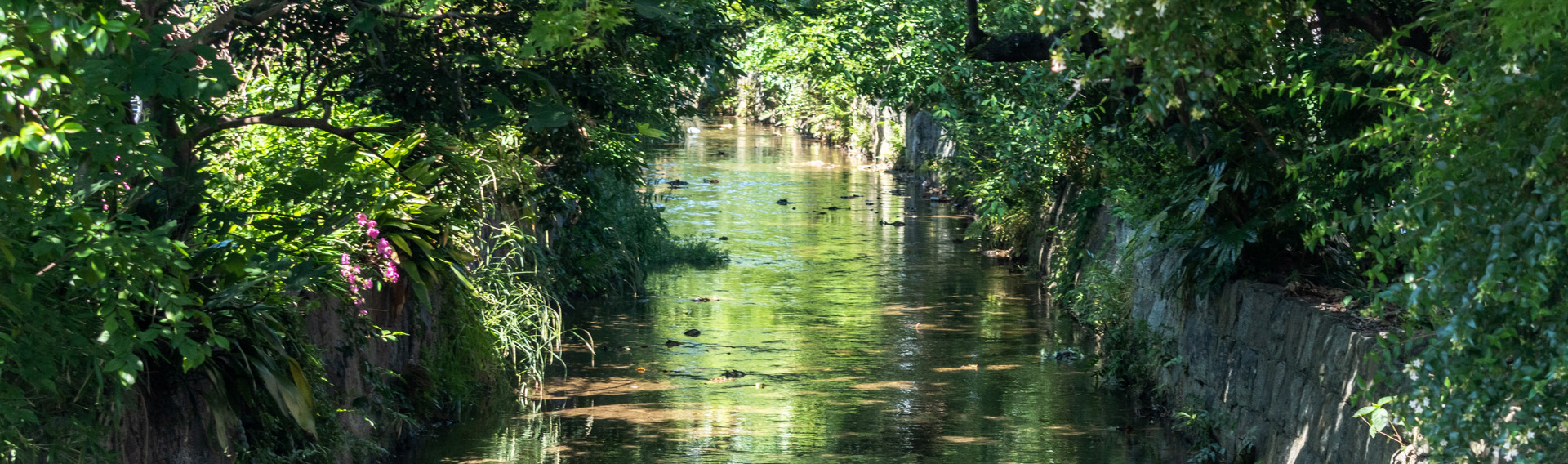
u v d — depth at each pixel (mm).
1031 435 9578
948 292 16531
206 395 5730
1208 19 3816
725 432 9547
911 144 33719
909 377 11594
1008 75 14875
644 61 7738
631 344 12961
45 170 4207
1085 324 14125
